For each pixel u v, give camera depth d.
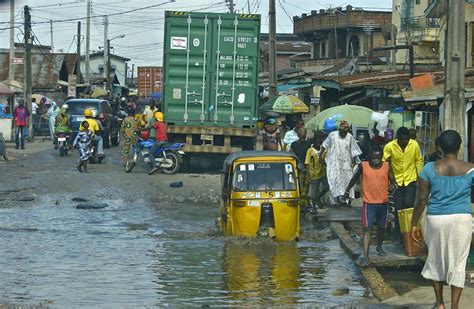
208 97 28.20
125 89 100.31
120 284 12.43
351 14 80.81
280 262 14.40
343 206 21.00
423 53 50.62
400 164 14.73
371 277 12.61
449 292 11.12
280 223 16.61
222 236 17.19
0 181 25.86
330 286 12.38
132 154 28.64
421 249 13.47
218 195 24.23
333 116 24.36
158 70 95.81
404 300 11.05
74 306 10.87
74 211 21.02
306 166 20.55
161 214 20.70
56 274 13.15
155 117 28.12
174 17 28.12
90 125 32.00
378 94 31.55
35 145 43.75
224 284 12.50
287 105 34.72
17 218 19.61
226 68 28.17
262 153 17.31
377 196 13.58
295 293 11.84
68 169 29.56
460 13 15.33
